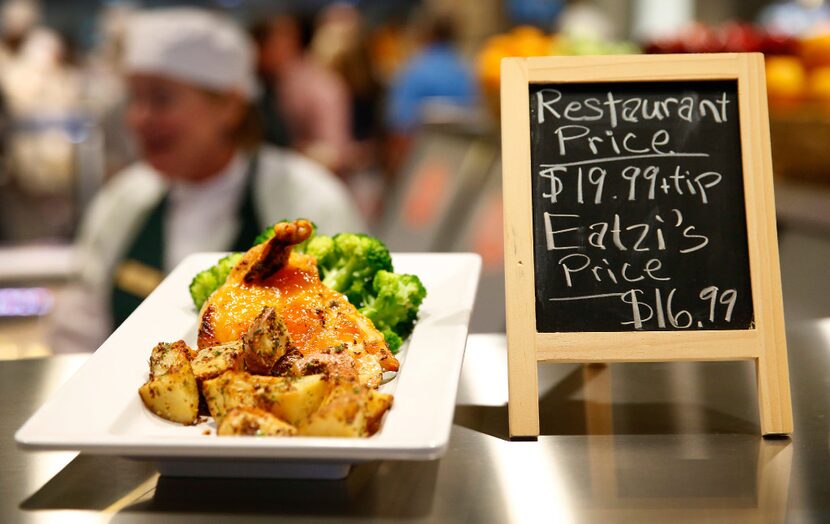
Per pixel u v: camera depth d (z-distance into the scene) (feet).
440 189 14.25
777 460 3.82
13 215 14.06
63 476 3.80
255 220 10.93
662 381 4.71
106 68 18.38
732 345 4.10
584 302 4.19
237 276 4.44
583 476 3.72
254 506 3.53
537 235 4.24
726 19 28.63
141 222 11.00
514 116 4.28
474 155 13.84
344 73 21.81
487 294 11.84
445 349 4.27
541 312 4.18
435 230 13.74
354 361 4.00
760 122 4.26
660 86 4.36
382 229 15.43
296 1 27.84
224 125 10.68
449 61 20.34
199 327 4.35
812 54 9.48
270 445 3.34
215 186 10.87
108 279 11.12
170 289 5.14
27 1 20.02
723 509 3.44
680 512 3.43
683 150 4.30
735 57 4.31
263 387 3.68
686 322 4.17
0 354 13.60
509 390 4.09
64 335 11.32
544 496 3.56
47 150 13.62
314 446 3.34
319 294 4.45
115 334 4.48
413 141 16.28
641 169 4.30
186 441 3.37
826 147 9.34
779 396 4.04
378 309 4.70
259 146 11.12
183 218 10.93
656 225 4.25
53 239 14.23
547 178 4.29
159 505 3.55
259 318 3.93
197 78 10.38
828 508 3.43
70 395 3.84
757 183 4.23
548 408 4.40
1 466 3.90
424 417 3.62
